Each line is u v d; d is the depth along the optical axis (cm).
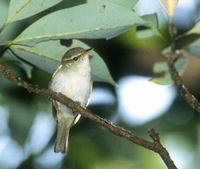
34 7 686
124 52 1294
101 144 1341
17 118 1180
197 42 894
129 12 703
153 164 1384
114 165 1355
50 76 1198
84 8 702
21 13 691
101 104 1283
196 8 1204
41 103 1216
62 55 791
